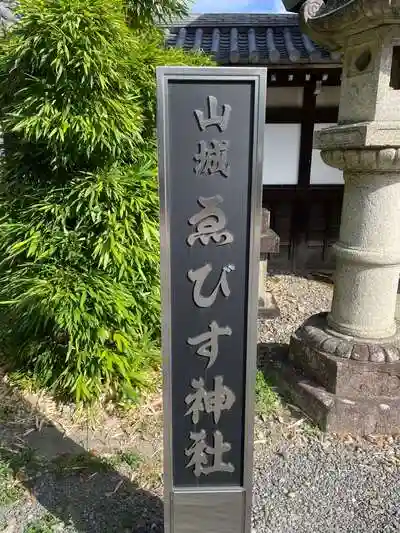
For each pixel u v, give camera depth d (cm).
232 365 176
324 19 270
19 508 225
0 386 333
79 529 212
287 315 492
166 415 177
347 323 303
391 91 254
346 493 238
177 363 174
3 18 372
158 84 150
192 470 186
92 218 285
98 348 305
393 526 217
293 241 644
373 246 281
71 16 243
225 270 167
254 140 155
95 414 299
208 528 192
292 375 321
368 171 271
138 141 297
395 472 252
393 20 237
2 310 355
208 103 153
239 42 593
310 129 599
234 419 182
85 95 259
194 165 158
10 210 311
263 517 222
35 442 274
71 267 300
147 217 301
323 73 558
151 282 328
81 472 249
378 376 284
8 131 293
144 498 231
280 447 272
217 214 162
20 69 263
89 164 296
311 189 623
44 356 323
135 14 353
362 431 282
